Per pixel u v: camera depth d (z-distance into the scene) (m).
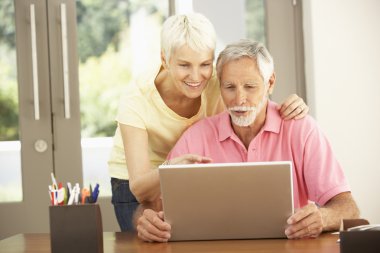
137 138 2.60
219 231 1.95
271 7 3.74
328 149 2.36
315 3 3.66
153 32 3.76
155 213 2.05
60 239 1.67
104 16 3.75
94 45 3.76
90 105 3.76
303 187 2.38
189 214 1.96
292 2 3.74
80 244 1.67
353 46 3.67
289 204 1.92
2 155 3.77
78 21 3.75
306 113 2.43
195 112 2.65
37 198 3.76
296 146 2.37
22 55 3.74
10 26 3.75
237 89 2.27
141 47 3.76
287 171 1.90
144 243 1.99
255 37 3.76
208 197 1.93
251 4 3.74
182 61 2.38
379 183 3.69
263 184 1.91
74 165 3.75
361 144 3.68
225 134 2.41
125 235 2.18
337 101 3.68
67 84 3.74
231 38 3.74
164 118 2.62
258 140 2.38
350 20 3.66
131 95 2.65
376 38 3.67
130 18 3.76
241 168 1.91
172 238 1.98
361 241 1.53
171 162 2.22
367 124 3.68
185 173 1.93
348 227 1.72
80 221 1.67
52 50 3.74
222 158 2.42
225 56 2.28
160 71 2.62
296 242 1.88
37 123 3.75
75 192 1.70
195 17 2.39
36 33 3.74
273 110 2.41
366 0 3.65
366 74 3.67
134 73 3.77
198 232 1.96
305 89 3.76
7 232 3.78
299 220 1.92
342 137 3.68
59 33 3.74
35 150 3.75
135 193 2.47
